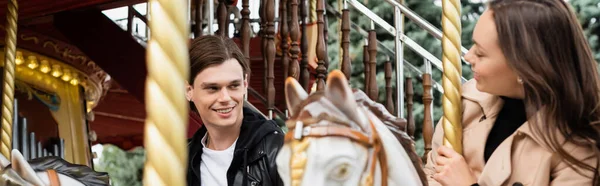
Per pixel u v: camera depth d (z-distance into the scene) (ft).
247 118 11.27
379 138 8.23
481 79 9.01
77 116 24.03
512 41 8.56
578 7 41.11
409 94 21.68
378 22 21.18
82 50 21.49
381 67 40.63
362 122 8.13
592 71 8.71
